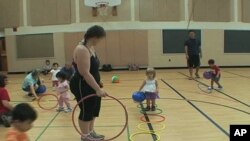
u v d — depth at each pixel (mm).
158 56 14578
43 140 4105
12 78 12477
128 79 10797
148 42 14523
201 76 11102
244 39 14891
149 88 5668
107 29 14445
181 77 10938
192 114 5363
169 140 3992
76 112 5742
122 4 14375
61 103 5855
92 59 3609
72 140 4094
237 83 9141
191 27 14594
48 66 14109
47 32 14562
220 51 14781
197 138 4043
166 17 14492
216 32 14711
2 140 4133
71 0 14422
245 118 4996
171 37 14562
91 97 3559
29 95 7688
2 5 14648
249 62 14969
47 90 8570
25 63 14727
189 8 14523
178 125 4695
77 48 3492
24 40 14680
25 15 14633
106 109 5910
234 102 6320
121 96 7324
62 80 5820
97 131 4465
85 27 14438
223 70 13453
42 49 14633
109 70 14250
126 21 14430
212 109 5719
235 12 14781
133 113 5555
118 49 14508
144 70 14242
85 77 3451
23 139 2193
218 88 8117
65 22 14453
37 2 14531
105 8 14141
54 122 5043
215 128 4477
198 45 10453
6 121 4820
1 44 15156
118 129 4555
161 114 5434
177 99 6762
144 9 14406
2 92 4855
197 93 7488
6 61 15203
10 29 14695
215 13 14680
